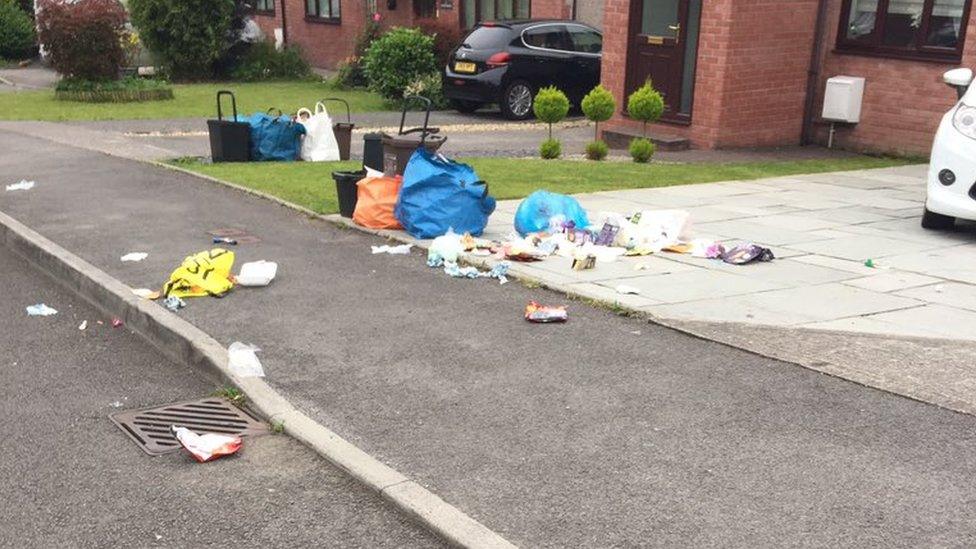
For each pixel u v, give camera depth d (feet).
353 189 27.96
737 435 13.89
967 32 41.01
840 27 46.60
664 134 48.34
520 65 59.36
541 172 37.99
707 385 15.72
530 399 15.34
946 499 12.02
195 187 34.24
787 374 16.10
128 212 30.22
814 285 21.53
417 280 22.25
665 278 22.02
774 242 26.00
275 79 88.12
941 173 26.55
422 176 25.66
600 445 13.67
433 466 13.16
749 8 44.91
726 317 19.01
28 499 12.79
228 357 17.17
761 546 11.05
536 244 24.68
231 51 88.58
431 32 69.72
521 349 17.60
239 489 13.00
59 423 15.25
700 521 11.60
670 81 48.03
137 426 15.10
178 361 18.29
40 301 22.45
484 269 22.93
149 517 12.32
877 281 21.94
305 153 42.34
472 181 26.17
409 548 11.51
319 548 11.55
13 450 14.24
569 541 11.24
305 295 21.15
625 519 11.69
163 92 70.44
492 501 12.19
